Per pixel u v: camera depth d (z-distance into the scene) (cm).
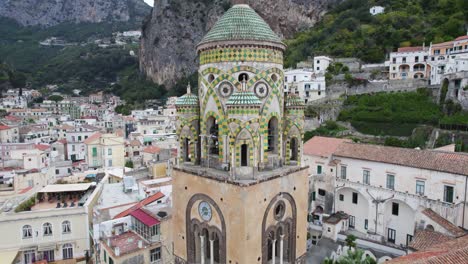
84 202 5991
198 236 2586
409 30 14300
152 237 4594
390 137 9194
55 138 13025
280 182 2436
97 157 10369
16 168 8269
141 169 8288
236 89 2328
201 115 2548
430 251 3234
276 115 2486
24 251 5341
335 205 6519
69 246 5572
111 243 4506
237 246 2255
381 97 11069
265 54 2375
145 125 13950
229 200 2266
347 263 3862
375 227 5919
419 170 5391
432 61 12056
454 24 13362
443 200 5138
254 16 2466
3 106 19238
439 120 9169
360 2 18400
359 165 6169
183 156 2689
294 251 2638
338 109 11325
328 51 15388
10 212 5403
